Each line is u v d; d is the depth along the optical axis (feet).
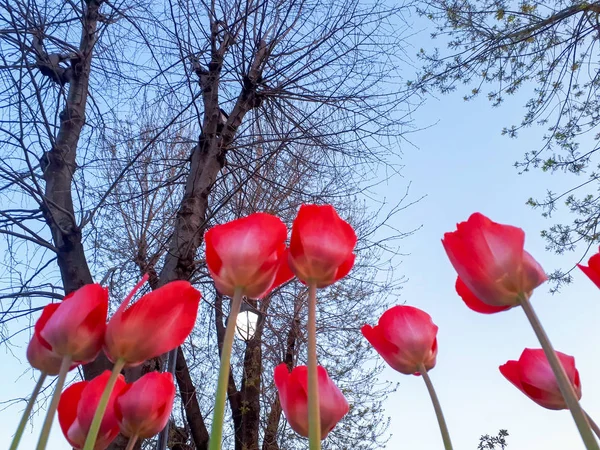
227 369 1.71
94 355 1.87
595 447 1.42
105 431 2.07
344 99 14.96
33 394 1.90
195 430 17.37
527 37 16.61
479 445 5.42
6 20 11.53
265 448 18.34
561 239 15.79
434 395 2.17
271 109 15.26
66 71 14.38
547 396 2.22
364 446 19.75
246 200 16.20
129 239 14.64
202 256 16.07
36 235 12.25
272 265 1.89
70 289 12.53
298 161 15.24
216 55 14.32
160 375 2.20
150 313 1.84
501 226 1.86
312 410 1.71
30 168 11.44
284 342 17.34
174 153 16.98
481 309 2.16
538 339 1.68
